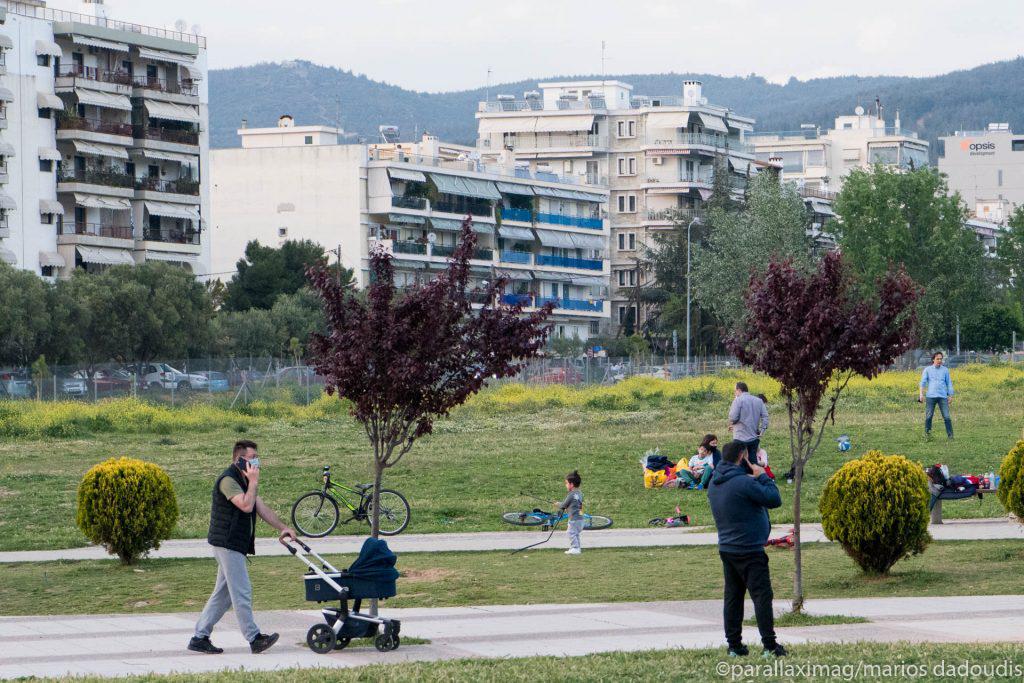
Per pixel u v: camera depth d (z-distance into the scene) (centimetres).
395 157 17912
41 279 11625
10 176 13412
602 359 14350
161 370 11444
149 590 3073
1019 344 17512
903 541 2886
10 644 2330
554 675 1898
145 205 14562
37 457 6431
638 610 2597
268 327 13675
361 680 1903
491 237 18525
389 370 2447
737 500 2041
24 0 13862
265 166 17650
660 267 19550
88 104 14088
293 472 5525
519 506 4459
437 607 2728
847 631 2281
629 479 5056
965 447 5475
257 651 2205
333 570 2239
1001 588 2750
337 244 17338
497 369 2523
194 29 15550
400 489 4944
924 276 15650
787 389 2544
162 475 3497
